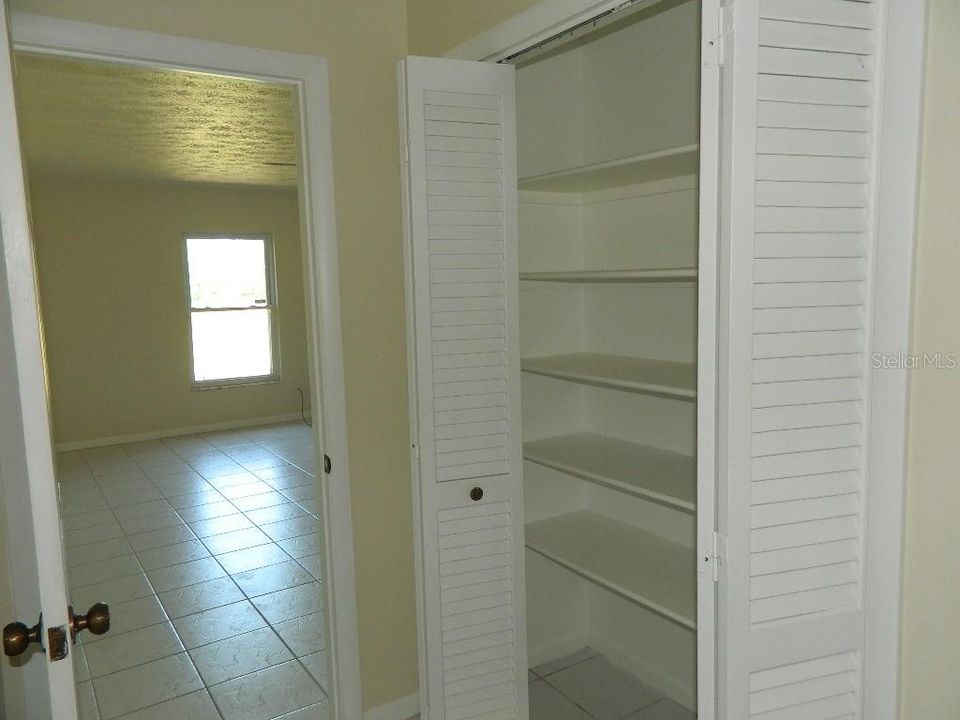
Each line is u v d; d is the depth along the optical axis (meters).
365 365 2.32
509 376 2.19
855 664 1.43
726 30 1.23
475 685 2.25
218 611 3.29
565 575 2.83
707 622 1.37
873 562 1.43
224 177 6.47
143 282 6.91
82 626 1.15
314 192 2.19
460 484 2.16
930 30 1.29
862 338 1.35
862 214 1.33
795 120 1.27
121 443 6.88
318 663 2.82
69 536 4.33
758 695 1.38
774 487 1.33
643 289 2.49
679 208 2.31
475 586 2.21
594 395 2.75
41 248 6.38
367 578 2.38
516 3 1.96
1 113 1.03
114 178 6.43
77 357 6.63
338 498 2.30
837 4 1.27
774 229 1.28
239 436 7.13
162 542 4.20
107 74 3.20
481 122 2.07
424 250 2.04
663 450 2.47
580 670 2.75
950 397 1.33
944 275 1.31
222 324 7.46
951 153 1.29
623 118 2.49
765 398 1.31
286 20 2.10
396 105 2.32
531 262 2.62
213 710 2.53
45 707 1.59
